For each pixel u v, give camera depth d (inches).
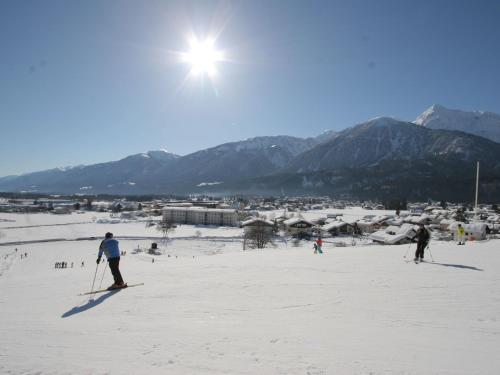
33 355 237.3
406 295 395.9
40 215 7076.8
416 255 626.8
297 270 559.8
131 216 6663.4
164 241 3521.2
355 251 852.6
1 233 3949.3
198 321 317.1
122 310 364.8
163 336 272.7
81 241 3437.5
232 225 5531.5
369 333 273.7
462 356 225.3
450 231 2893.7
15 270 2074.3
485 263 604.1
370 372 200.7
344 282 464.4
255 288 443.2
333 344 248.5
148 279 528.1
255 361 219.0
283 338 262.7
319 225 4564.5
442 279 474.6
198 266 641.0
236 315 335.3
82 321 327.6
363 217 5187.0
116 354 235.8
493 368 206.2
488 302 367.6
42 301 424.2
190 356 228.8
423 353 230.5
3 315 362.9
